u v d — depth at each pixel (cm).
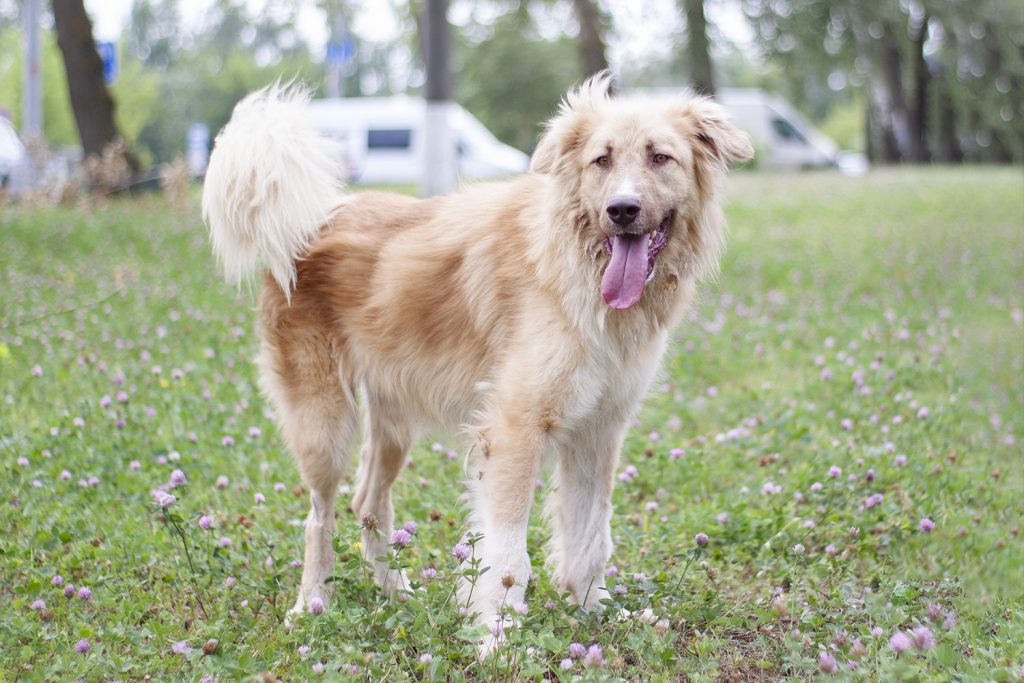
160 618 469
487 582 453
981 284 1258
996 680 385
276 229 528
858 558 531
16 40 5775
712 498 633
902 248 1509
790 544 548
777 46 3178
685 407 800
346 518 591
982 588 498
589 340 460
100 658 409
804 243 1585
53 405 743
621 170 461
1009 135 4694
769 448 688
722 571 532
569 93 509
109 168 1788
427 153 1603
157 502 483
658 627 440
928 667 409
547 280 465
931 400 787
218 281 1184
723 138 491
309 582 502
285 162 532
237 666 385
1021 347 958
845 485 598
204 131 3441
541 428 465
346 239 532
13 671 405
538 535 580
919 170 3275
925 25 3997
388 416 542
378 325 520
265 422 746
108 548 527
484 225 507
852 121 9025
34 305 1014
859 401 771
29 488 589
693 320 1058
